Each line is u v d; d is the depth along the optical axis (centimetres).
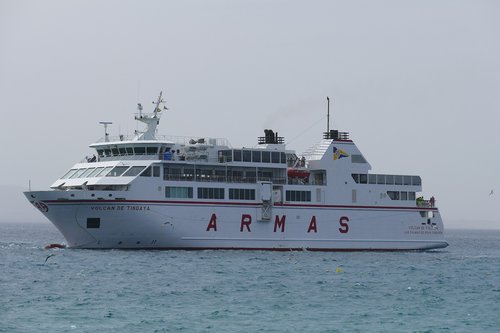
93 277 18350
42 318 13438
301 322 13588
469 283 19475
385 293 17112
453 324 13762
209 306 14862
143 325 13012
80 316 13638
